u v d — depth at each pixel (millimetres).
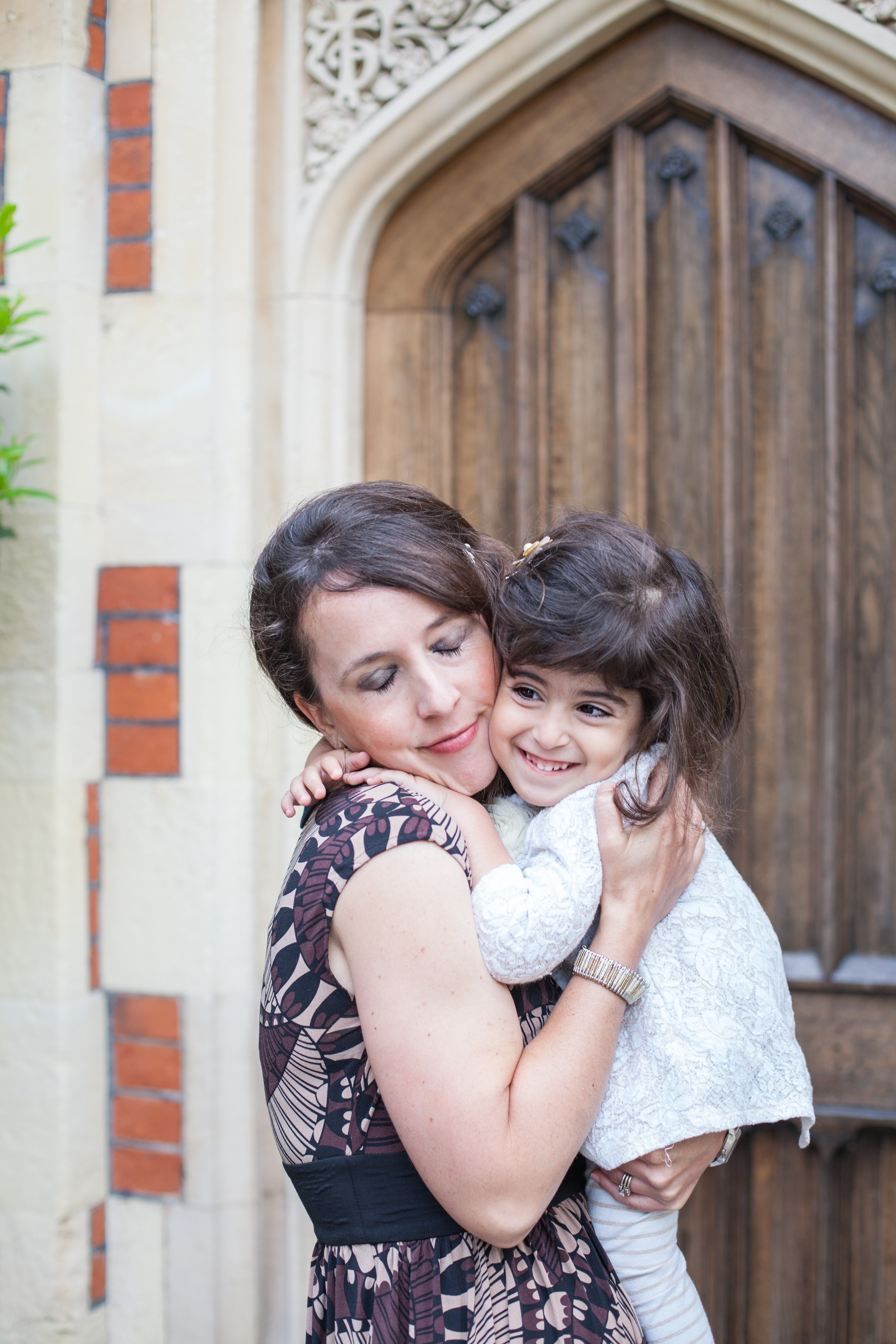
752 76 1719
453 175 1858
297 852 938
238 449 1771
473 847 930
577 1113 844
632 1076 953
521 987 970
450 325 1911
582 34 1708
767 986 995
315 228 1801
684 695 954
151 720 1780
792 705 1787
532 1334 890
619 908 915
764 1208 1830
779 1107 958
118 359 1779
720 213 1751
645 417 1814
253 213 1762
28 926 1729
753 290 1778
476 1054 830
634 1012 967
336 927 868
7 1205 1737
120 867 1792
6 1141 1738
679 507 1812
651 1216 1016
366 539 916
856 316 1748
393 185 1813
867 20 1596
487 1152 809
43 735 1721
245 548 1772
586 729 974
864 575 1761
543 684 974
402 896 846
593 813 945
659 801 924
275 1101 942
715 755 1019
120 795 1791
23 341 1723
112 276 1778
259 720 1794
